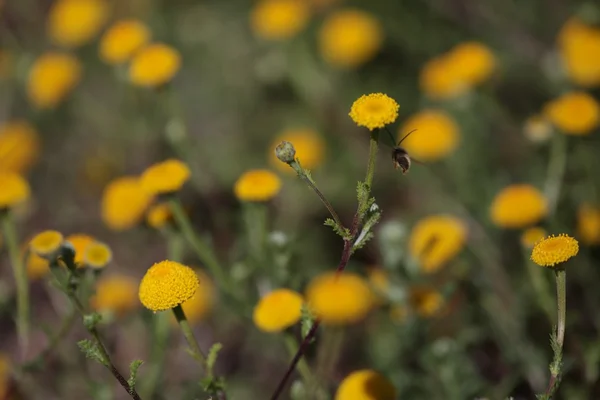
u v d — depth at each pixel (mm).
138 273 675
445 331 587
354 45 778
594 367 537
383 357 574
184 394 576
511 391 536
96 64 860
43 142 823
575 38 672
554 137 606
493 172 658
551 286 540
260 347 614
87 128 830
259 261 562
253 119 801
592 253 598
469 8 797
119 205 604
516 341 569
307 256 653
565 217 602
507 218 567
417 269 566
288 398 583
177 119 634
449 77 666
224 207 680
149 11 896
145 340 615
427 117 656
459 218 643
